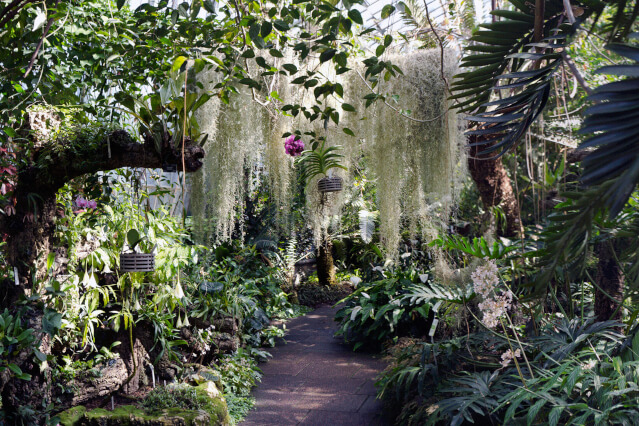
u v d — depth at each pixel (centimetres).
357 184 490
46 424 263
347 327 520
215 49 247
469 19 384
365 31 230
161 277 341
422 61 270
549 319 313
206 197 296
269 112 289
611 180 81
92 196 304
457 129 272
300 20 280
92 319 308
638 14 121
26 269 262
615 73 80
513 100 150
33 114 259
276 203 321
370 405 367
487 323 235
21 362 256
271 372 452
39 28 230
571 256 118
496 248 256
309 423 339
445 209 308
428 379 320
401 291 507
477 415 290
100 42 257
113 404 304
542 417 237
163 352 347
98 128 254
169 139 242
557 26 154
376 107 279
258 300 590
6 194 254
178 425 282
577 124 393
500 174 391
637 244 217
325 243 655
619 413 201
